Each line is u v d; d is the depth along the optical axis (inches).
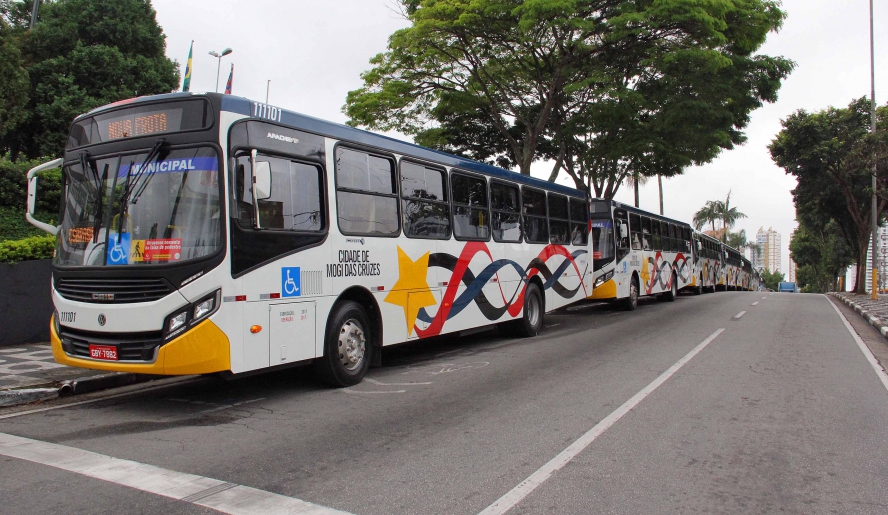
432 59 758.5
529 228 484.1
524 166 778.2
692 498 158.7
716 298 1011.9
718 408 252.8
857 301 946.1
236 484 164.7
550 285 516.4
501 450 196.5
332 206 285.9
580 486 165.8
